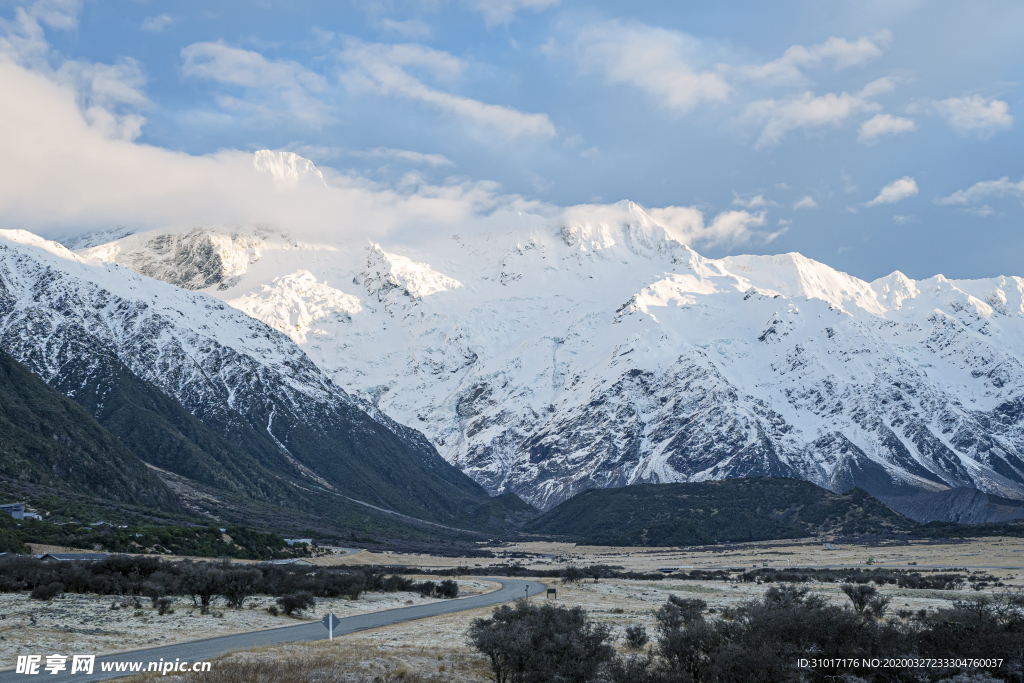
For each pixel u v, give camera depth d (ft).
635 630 174.91
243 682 129.49
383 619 209.67
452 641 164.55
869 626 140.26
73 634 163.22
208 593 219.20
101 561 266.98
